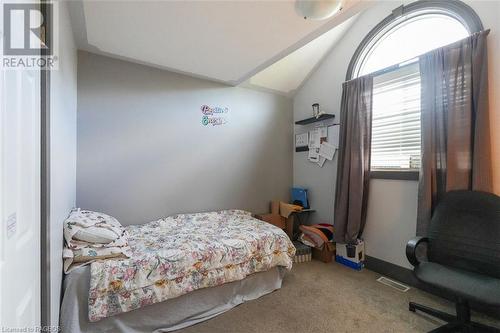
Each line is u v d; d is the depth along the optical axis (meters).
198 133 2.96
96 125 2.36
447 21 2.16
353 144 2.69
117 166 2.46
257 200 3.47
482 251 1.58
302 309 1.94
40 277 0.97
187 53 2.32
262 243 2.20
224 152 3.17
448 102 1.95
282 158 3.71
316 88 3.39
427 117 2.08
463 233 1.69
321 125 3.33
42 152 0.97
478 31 1.87
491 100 1.79
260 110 3.48
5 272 0.64
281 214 3.37
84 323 1.50
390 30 2.57
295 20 1.80
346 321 1.79
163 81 2.72
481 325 1.57
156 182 2.69
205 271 1.87
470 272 1.59
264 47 2.20
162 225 2.54
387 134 2.60
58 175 1.30
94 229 1.69
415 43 2.39
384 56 2.66
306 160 3.56
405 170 2.38
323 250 2.89
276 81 3.37
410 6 2.32
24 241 0.79
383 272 2.54
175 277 1.74
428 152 2.05
